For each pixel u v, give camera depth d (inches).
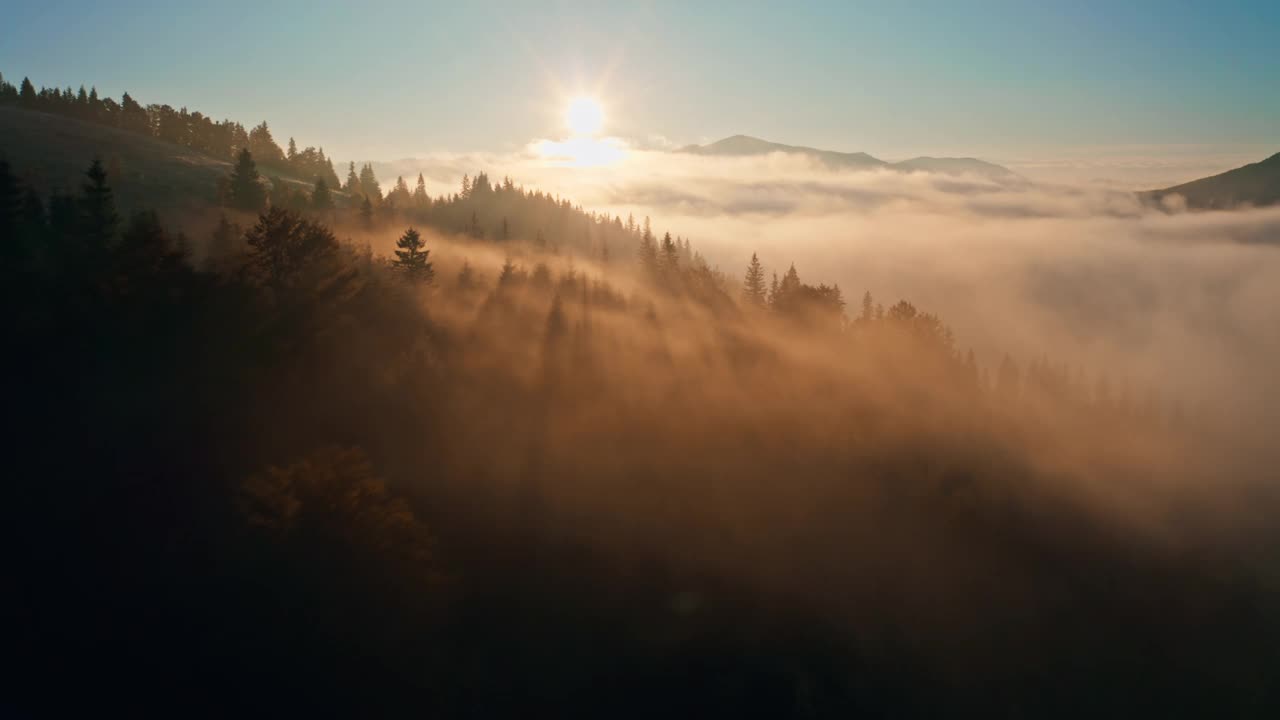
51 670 1077.8
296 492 1289.4
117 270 1774.1
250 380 1711.4
